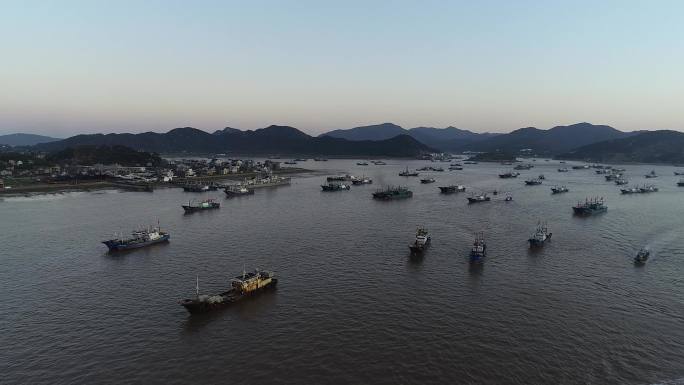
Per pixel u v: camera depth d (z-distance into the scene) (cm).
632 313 8812
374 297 9650
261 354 7312
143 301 9488
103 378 6656
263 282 10012
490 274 11181
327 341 7712
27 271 11550
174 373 6781
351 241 14675
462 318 8588
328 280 10744
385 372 6756
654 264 12069
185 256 12962
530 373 6719
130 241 13900
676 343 7619
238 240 14925
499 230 16550
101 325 8344
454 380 6544
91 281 10775
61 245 14288
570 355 7231
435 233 15962
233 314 8819
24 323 8400
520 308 9056
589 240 14888
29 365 6981
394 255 12925
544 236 14362
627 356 7200
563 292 9931
